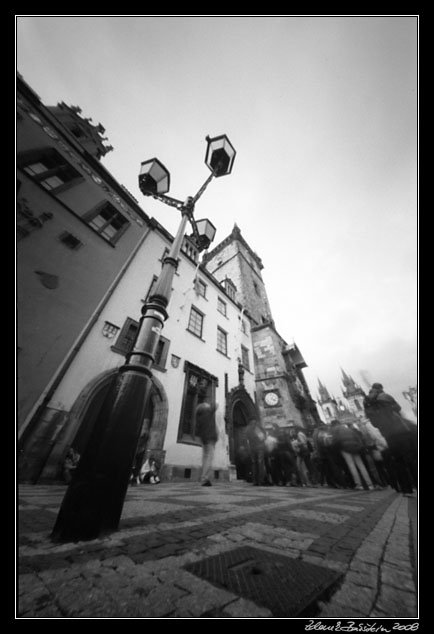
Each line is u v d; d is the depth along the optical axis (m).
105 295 7.31
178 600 0.83
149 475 6.17
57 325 5.94
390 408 4.40
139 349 1.94
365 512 2.51
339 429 6.57
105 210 8.91
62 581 0.94
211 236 4.82
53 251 6.49
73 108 11.76
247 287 20.30
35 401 5.12
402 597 0.86
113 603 0.80
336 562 1.19
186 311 10.71
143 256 9.34
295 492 4.79
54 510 2.31
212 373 10.65
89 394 5.91
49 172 7.50
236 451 10.45
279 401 13.06
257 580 1.00
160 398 7.66
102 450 1.59
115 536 1.50
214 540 1.52
